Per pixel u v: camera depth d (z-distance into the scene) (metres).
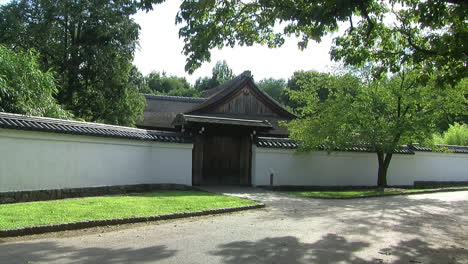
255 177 18.09
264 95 26.97
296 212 11.22
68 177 12.37
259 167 18.23
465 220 10.90
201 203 11.38
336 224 9.43
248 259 6.14
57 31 24.84
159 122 31.38
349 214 11.13
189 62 9.77
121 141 14.30
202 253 6.42
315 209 11.93
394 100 18.39
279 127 26.38
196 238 7.51
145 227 8.52
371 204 13.77
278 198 14.15
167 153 16.12
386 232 8.70
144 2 8.60
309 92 19.11
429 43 10.12
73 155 12.57
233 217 10.11
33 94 14.36
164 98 36.94
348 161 20.72
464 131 30.45
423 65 11.64
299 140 18.69
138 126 30.47
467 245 7.84
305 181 19.34
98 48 24.31
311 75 19.59
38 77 14.59
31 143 11.27
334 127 17.78
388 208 12.77
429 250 7.24
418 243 7.77
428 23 8.27
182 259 6.05
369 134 18.14
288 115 27.50
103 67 24.39
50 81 15.05
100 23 24.47
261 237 7.73
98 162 13.45
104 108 25.72
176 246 6.84
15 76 13.77
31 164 11.27
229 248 6.79
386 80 18.48
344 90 19.02
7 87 12.99
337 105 18.02
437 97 18.14
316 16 7.39
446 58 9.43
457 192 20.11
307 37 10.40
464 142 29.58
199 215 10.20
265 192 15.93
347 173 20.64
